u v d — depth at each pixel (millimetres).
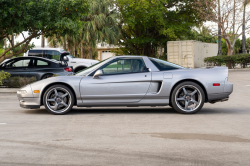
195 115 6965
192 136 4887
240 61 26875
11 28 14031
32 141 4605
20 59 13867
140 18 30078
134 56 7297
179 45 27797
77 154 3938
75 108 8344
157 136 4895
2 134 5074
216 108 8180
